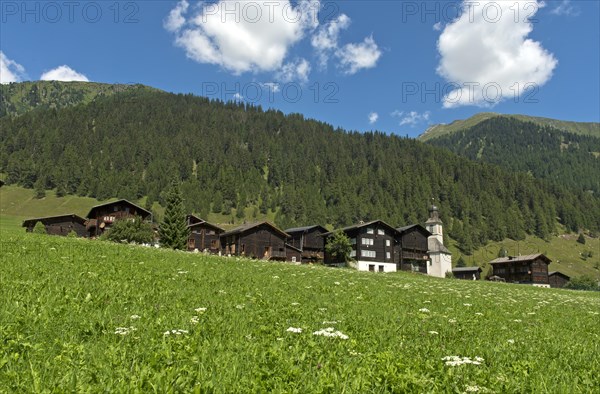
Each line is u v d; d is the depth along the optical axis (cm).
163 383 532
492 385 615
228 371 608
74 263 2005
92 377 557
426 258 11050
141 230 8044
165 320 951
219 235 9838
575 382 662
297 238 10556
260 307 1271
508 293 3089
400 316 1338
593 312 2155
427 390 584
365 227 10062
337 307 1432
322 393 541
